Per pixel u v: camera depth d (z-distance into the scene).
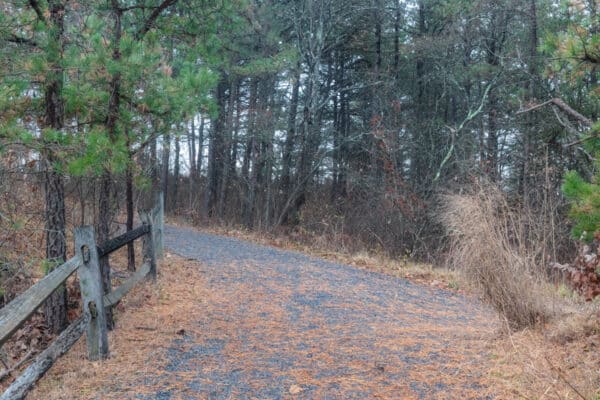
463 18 17.80
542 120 14.98
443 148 17.70
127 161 6.12
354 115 25.42
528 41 16.56
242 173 23.98
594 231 4.21
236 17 8.45
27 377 4.08
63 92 6.18
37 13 6.06
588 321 5.10
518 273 5.55
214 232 19.03
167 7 8.05
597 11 5.22
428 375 4.54
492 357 4.87
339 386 4.34
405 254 14.00
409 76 24.09
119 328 6.00
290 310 7.01
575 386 3.97
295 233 17.70
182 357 5.06
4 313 3.64
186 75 6.88
